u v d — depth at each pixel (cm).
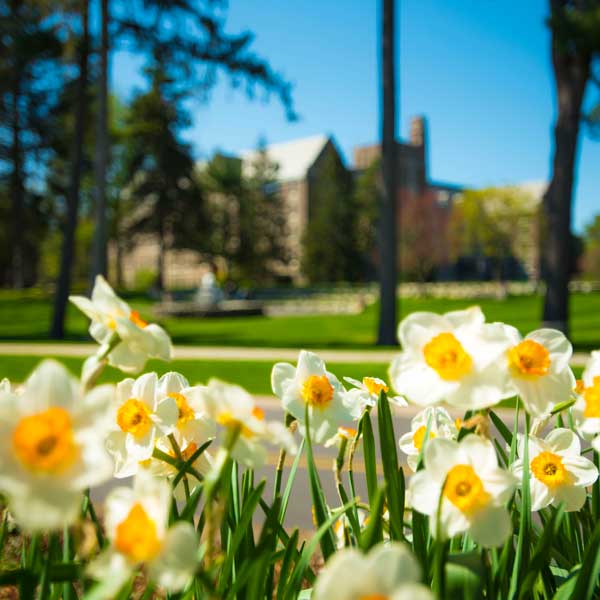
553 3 1612
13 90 3073
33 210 4097
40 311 3375
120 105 4322
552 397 120
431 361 112
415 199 5603
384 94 1844
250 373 1177
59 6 1786
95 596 91
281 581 137
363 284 6944
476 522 116
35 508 84
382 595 76
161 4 1727
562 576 169
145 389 153
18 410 88
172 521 155
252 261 6297
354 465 496
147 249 8475
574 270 8075
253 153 6775
